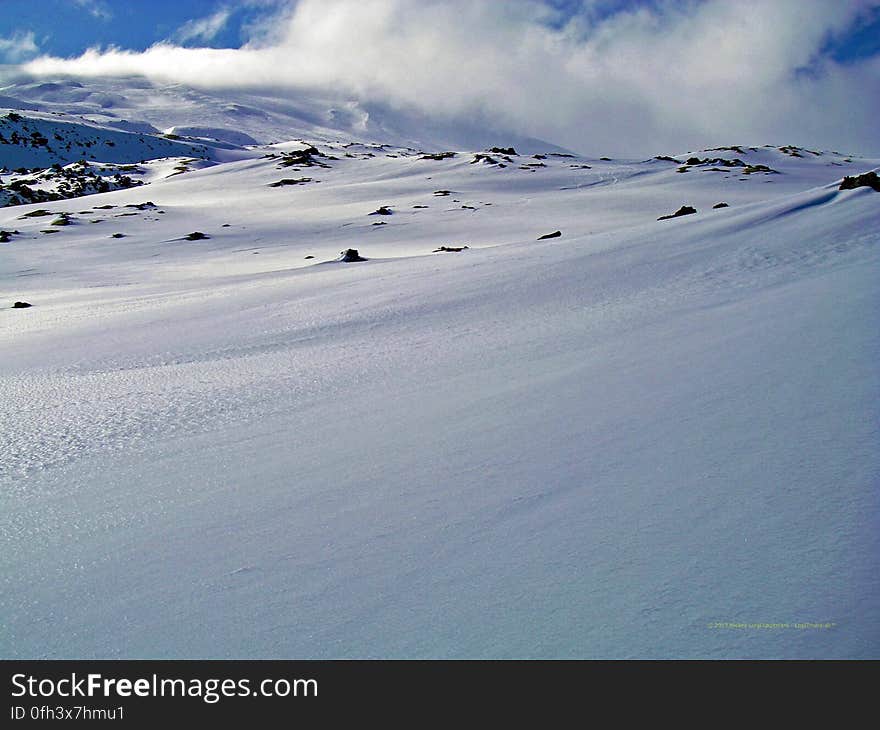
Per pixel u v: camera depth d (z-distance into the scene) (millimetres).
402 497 3867
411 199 70125
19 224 57125
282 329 12258
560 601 2646
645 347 7125
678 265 12867
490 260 17984
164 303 18938
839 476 3396
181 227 55406
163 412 6738
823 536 2861
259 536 3553
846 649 2215
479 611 2648
